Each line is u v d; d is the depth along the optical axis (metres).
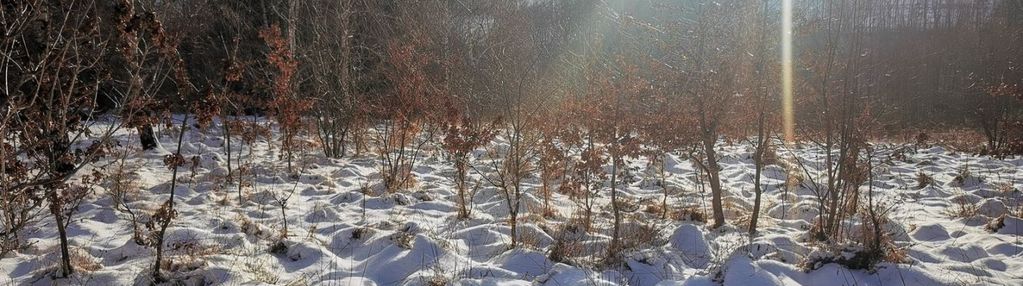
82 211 6.76
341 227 6.44
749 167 10.68
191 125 12.66
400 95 9.37
